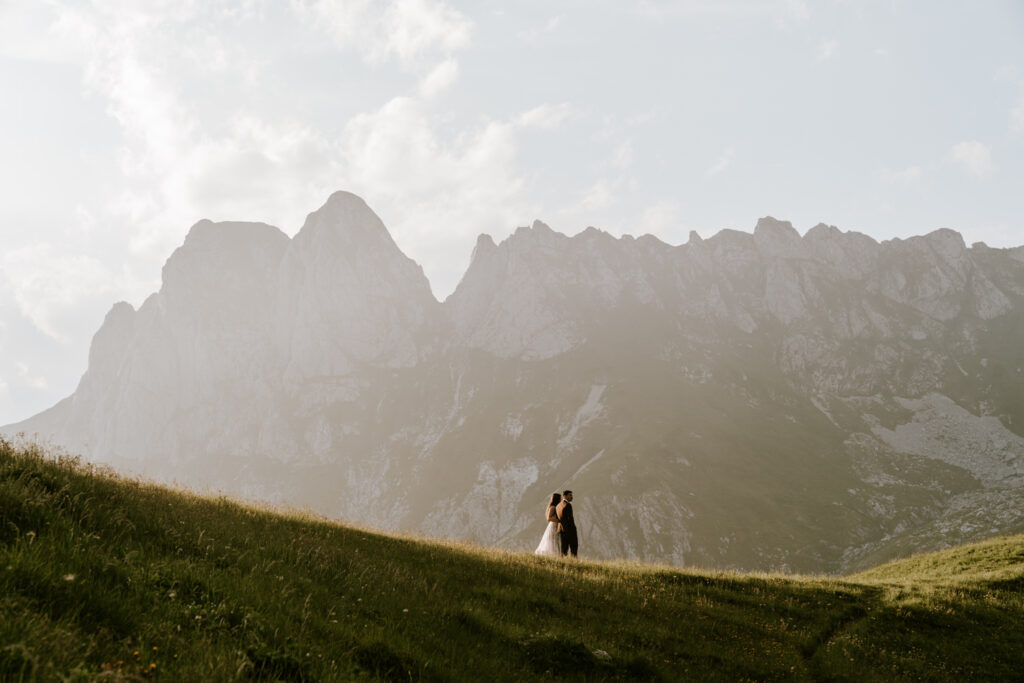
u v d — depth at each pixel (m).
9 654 5.12
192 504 15.33
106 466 16.38
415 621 10.74
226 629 7.50
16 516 9.21
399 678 8.16
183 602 7.97
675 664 12.84
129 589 7.75
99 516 10.70
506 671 9.75
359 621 9.70
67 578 6.79
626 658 11.85
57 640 5.64
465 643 10.49
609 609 16.00
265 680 6.55
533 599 14.92
